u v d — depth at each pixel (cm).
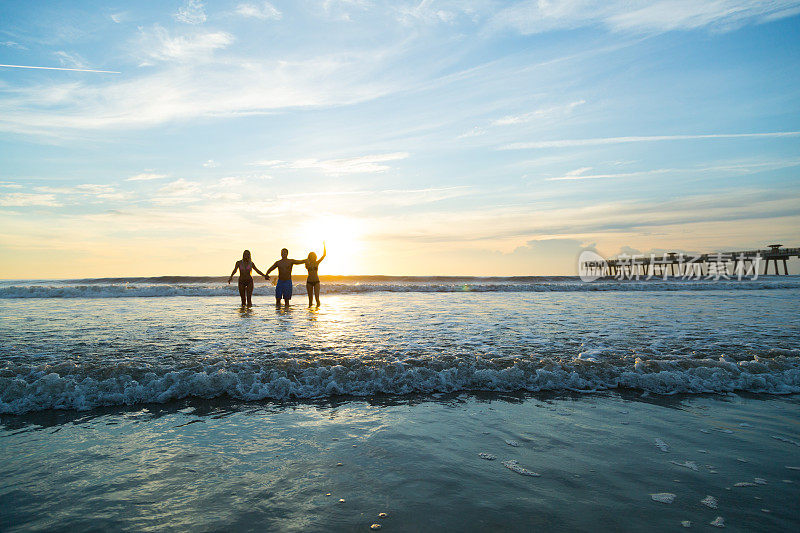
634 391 391
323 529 182
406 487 219
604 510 198
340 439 282
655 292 1902
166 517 192
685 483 224
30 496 209
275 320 830
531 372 413
